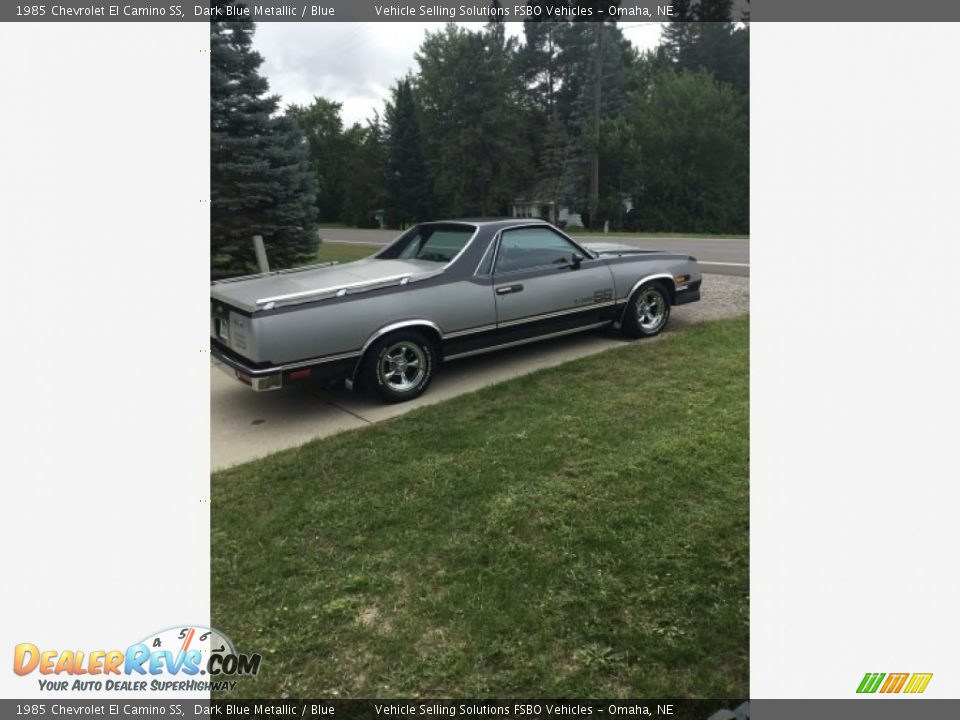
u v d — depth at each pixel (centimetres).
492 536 283
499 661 212
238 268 1283
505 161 4412
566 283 557
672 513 293
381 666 213
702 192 4031
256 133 1277
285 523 304
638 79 4997
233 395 519
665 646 215
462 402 462
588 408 433
